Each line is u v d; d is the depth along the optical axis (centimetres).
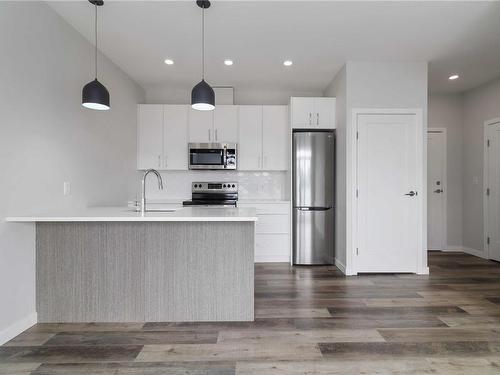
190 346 214
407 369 188
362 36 323
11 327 225
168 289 254
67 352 207
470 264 439
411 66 389
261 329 239
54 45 271
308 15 282
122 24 296
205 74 433
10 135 221
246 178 508
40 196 251
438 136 523
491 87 460
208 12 276
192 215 237
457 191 523
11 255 225
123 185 419
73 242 252
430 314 267
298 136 441
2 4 213
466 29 308
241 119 479
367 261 393
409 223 393
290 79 455
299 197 440
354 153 391
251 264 254
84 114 320
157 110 474
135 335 230
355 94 388
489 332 234
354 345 215
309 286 342
